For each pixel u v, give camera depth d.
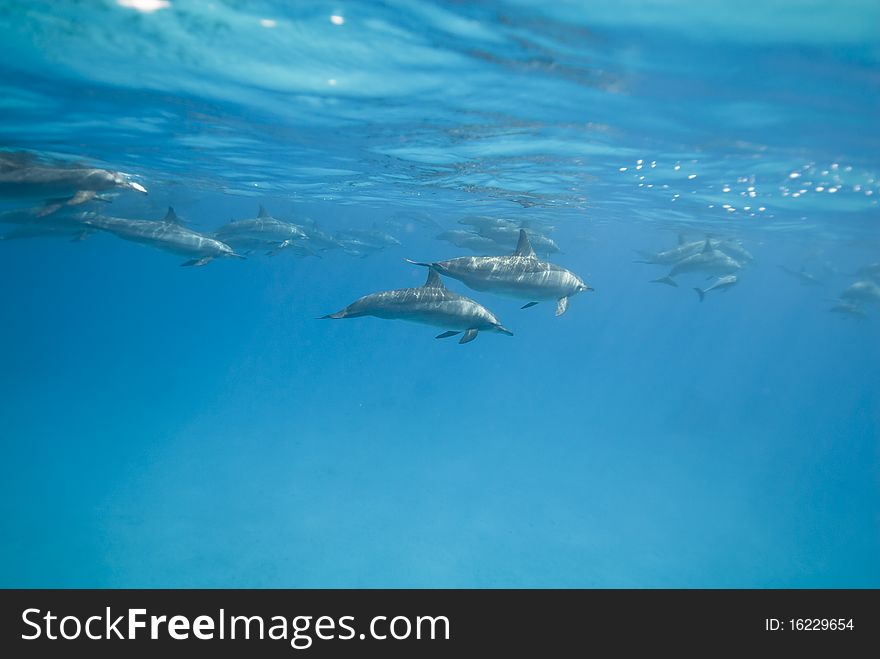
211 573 13.17
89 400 30.75
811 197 18.20
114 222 14.61
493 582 13.64
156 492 17.94
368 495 18.91
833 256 38.16
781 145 12.39
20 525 14.81
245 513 16.77
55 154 16.84
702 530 18.11
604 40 7.51
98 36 8.15
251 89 10.48
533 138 13.33
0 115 12.44
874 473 26.09
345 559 14.41
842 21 6.48
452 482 20.75
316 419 29.27
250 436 25.16
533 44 7.82
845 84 8.56
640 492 21.12
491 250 19.67
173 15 7.43
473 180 19.62
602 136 12.73
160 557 13.75
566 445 27.20
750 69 8.21
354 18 7.30
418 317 9.86
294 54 8.68
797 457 27.95
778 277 78.44
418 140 14.15
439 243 73.38
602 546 16.30
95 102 11.46
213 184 23.94
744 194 18.47
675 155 14.01
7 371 39.84
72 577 12.45
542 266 11.10
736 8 6.32
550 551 15.70
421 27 7.46
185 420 27.38
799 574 15.52
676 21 6.79
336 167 18.77
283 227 17.75
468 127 12.66
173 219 14.57
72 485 18.00
